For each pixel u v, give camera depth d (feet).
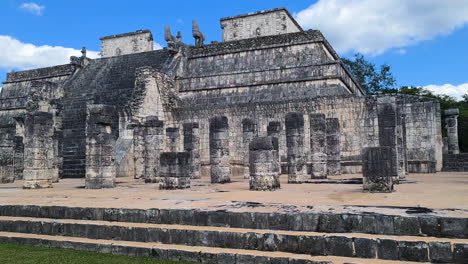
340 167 69.56
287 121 53.93
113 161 53.26
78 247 27.20
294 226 24.17
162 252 24.36
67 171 82.28
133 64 114.01
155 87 91.71
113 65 117.80
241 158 85.56
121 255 25.29
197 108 91.35
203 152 89.86
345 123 77.66
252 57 102.68
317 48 95.76
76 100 103.71
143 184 58.29
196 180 66.28
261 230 24.61
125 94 98.43
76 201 35.50
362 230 22.75
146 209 28.63
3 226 31.73
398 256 20.52
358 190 39.81
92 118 52.60
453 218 21.04
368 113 75.82
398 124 55.72
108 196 39.55
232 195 37.01
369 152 37.78
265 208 27.02
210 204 29.96
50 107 97.25
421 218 21.65
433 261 19.90
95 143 52.08
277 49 100.53
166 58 110.32
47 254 25.54
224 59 106.01
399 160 55.11
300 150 53.36
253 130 67.72
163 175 47.32
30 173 53.62
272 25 145.59
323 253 21.90
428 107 76.48
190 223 27.07
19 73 143.84
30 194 44.34
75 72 122.31
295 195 35.81
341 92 86.69
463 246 19.49
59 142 77.56
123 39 172.14
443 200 29.01
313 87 89.51
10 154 71.00
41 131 55.06
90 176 51.90
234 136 86.84
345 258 21.09
